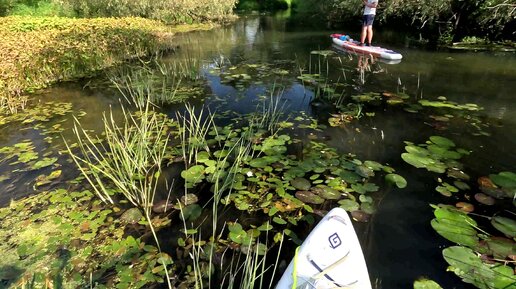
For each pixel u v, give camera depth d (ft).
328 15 38.70
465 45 23.65
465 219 7.17
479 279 5.70
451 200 7.92
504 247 6.34
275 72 18.80
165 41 25.40
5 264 6.27
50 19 26.71
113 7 35.14
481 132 11.19
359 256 5.74
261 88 16.20
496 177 8.59
